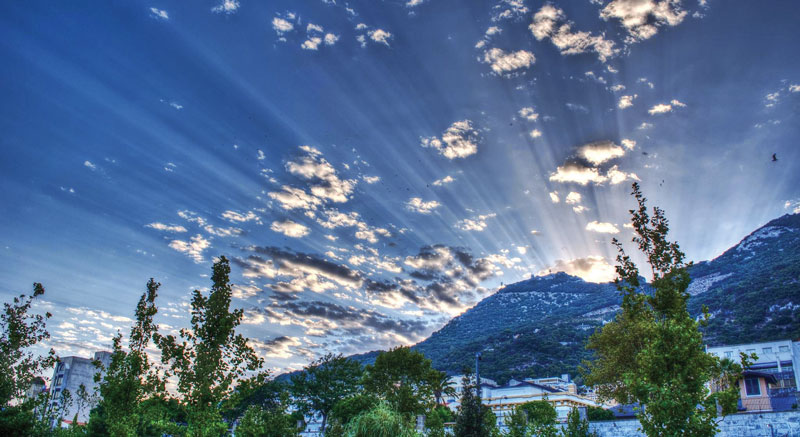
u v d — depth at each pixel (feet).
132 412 88.89
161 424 86.22
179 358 77.71
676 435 48.98
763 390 127.65
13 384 95.91
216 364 76.74
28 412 103.14
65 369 298.56
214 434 74.54
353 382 237.25
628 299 58.70
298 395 233.96
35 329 100.12
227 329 79.46
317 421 233.35
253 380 77.61
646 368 53.06
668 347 53.01
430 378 218.38
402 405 165.17
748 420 93.66
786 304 445.78
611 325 156.87
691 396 49.75
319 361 246.27
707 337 433.07
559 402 145.69
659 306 55.52
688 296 55.88
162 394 86.99
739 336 411.54
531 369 557.74
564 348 629.51
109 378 89.92
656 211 60.18
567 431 115.65
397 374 214.48
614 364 150.00
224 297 82.02
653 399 51.75
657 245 58.54
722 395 50.03
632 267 59.57
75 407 287.28
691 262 56.95
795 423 88.84
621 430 113.09
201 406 74.18
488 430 123.54
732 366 52.60
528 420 127.24
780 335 382.01
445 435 134.72
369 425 91.81
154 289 95.71
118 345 92.43
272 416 149.07
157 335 79.66
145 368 90.74
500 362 614.34
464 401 127.24
